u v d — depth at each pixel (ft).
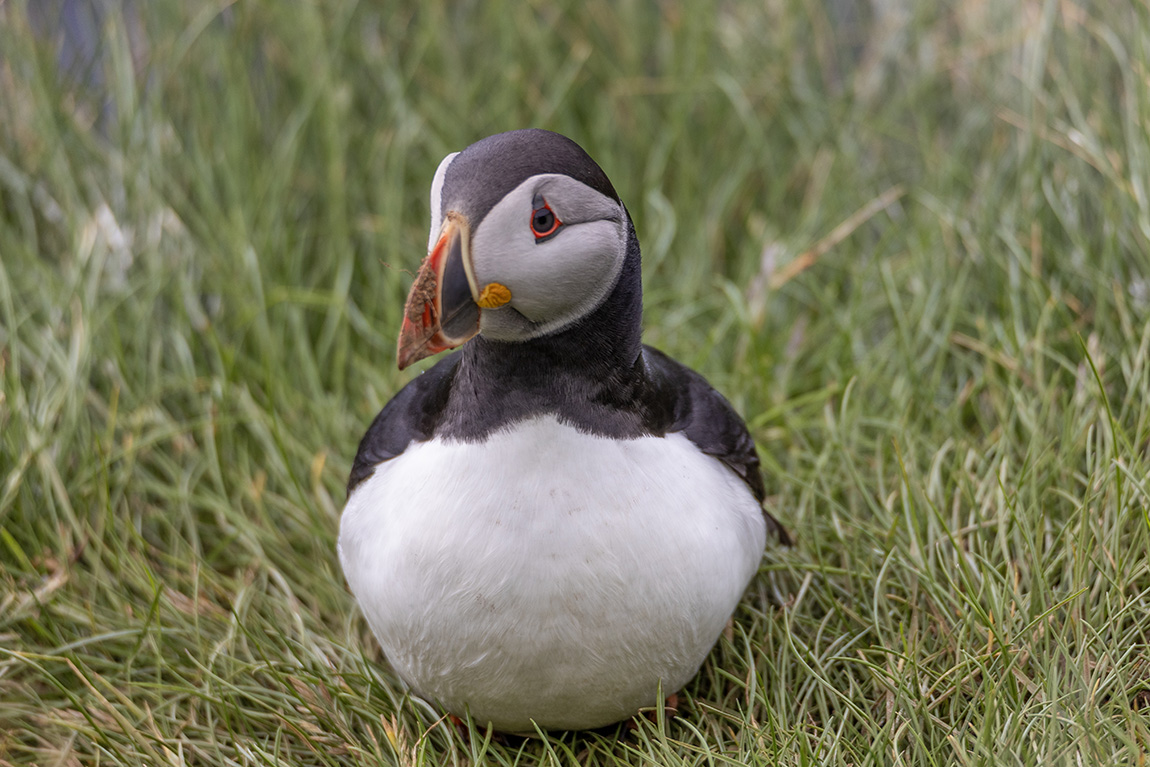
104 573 21.42
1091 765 15.44
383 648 17.47
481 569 15.12
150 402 24.76
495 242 13.67
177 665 19.81
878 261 25.82
